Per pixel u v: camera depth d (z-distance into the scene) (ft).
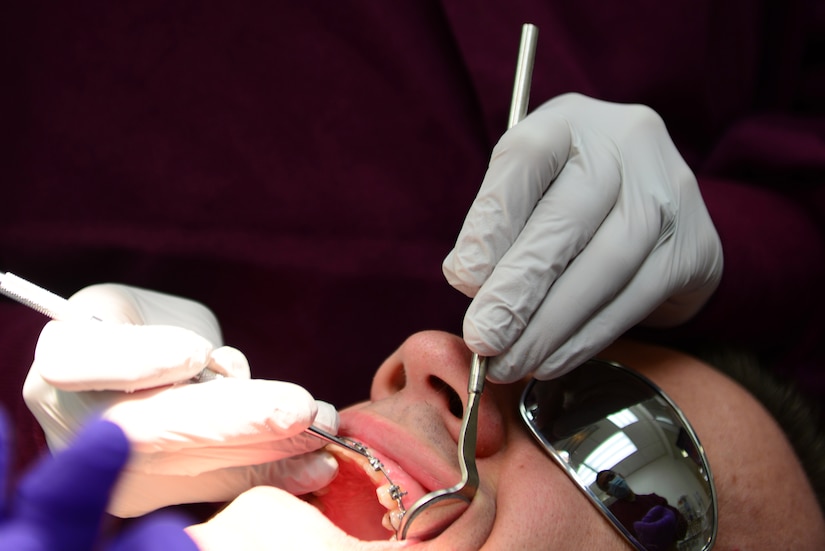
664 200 3.33
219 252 4.69
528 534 2.69
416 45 4.65
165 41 4.56
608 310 3.21
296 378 4.84
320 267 4.70
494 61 4.59
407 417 2.95
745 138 4.69
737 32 4.87
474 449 2.75
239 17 4.55
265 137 4.68
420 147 4.73
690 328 3.96
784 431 3.44
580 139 3.37
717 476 3.07
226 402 2.58
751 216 4.14
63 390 2.78
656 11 4.64
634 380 3.24
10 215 4.76
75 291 4.87
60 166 4.69
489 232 3.13
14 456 3.29
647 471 2.94
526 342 3.05
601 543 2.83
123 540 1.84
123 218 4.74
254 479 2.89
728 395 3.29
